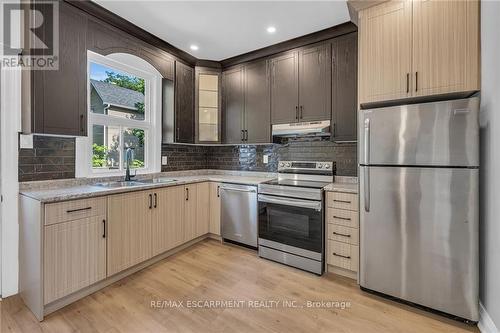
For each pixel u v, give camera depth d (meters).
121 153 3.03
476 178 1.68
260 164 3.69
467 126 1.70
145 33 2.79
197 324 1.75
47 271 1.79
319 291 2.18
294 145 3.37
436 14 1.87
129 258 2.37
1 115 1.98
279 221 2.74
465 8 1.79
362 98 2.19
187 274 2.46
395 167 1.97
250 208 3.03
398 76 2.02
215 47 3.18
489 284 1.66
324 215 2.51
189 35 2.86
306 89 2.94
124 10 2.37
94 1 2.23
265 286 2.26
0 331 1.66
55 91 2.11
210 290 2.18
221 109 3.65
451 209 1.76
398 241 1.97
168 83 3.33
